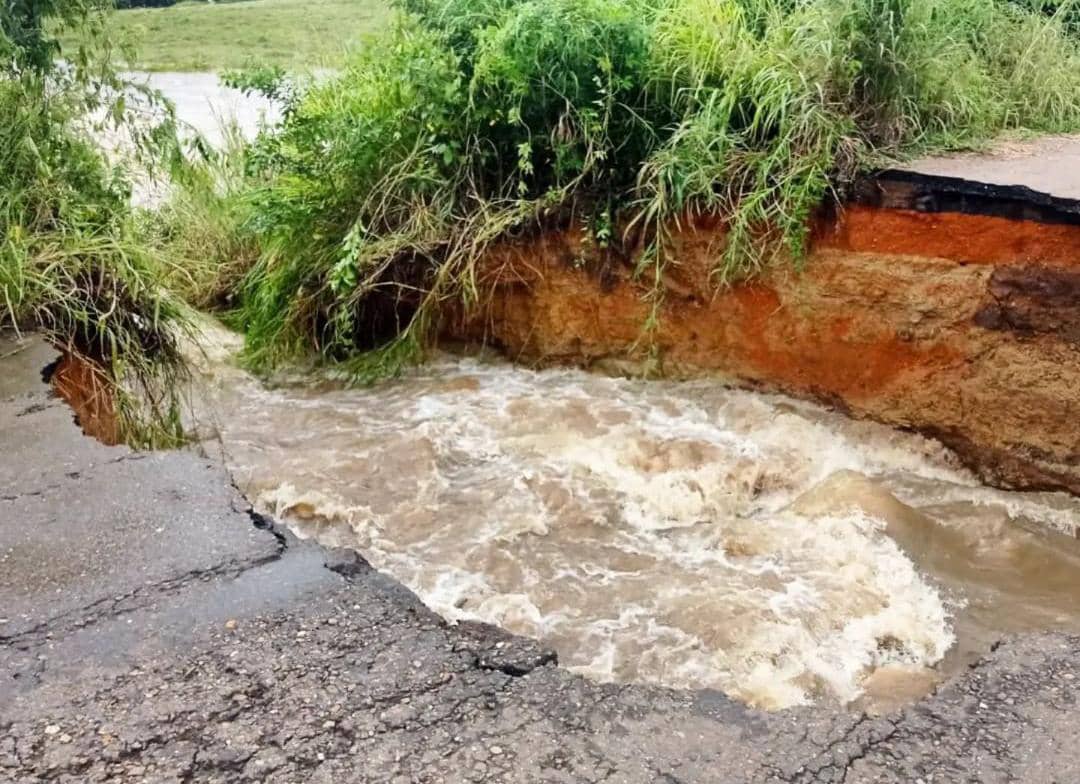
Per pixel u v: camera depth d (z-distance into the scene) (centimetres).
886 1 542
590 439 536
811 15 557
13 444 387
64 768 229
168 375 549
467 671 264
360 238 609
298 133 654
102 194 603
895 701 319
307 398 625
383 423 575
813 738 248
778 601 388
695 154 545
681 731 247
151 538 321
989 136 586
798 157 521
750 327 564
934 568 416
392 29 683
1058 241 446
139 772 228
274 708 249
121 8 862
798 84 530
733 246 528
